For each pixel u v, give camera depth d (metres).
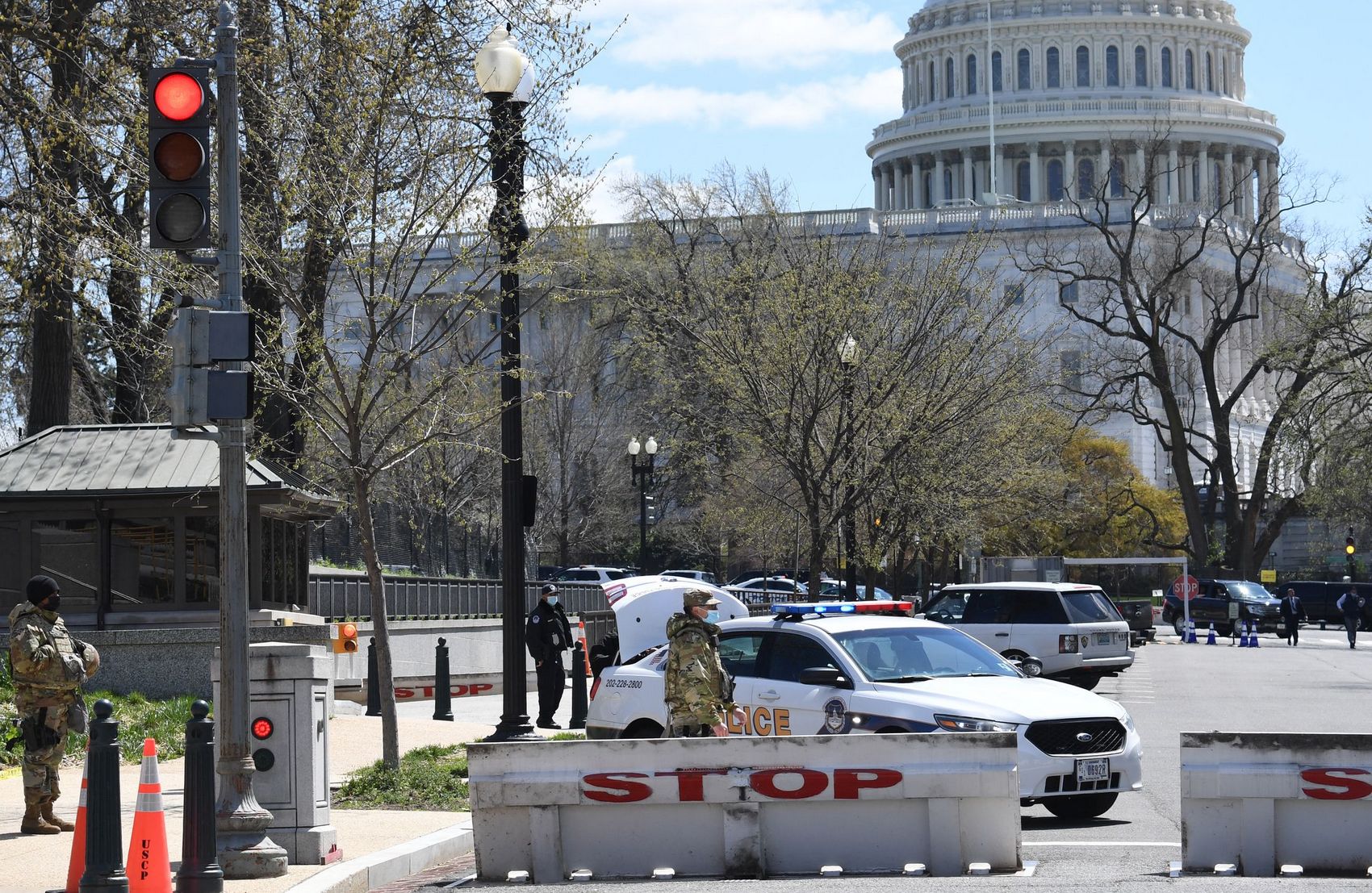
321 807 14.52
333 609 34.53
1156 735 27.83
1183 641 70.75
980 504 47.78
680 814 14.52
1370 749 13.54
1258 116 183.12
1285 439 74.06
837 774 14.22
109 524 28.38
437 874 15.27
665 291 54.16
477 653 42.97
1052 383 55.88
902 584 78.00
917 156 184.88
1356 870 13.58
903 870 14.11
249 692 13.86
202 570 28.47
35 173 28.19
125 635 27.86
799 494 48.59
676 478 87.81
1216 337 92.00
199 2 29.48
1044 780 16.80
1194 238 115.94
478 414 24.25
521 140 21.05
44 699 15.64
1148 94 182.12
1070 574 69.75
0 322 37.06
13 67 29.42
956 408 41.44
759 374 38.34
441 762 22.47
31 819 15.62
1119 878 13.16
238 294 13.47
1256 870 13.66
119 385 40.00
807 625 18.64
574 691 31.00
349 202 20.55
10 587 28.19
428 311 27.98
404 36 21.98
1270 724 29.84
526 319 82.88
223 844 13.32
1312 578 118.69
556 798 14.50
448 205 21.03
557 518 84.88
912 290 41.03
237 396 13.12
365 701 35.69
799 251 45.62
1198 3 187.38
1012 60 183.50
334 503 30.39
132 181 24.88
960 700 17.17
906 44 191.62
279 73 21.25
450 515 55.38
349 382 22.78
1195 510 89.12
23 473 28.44
